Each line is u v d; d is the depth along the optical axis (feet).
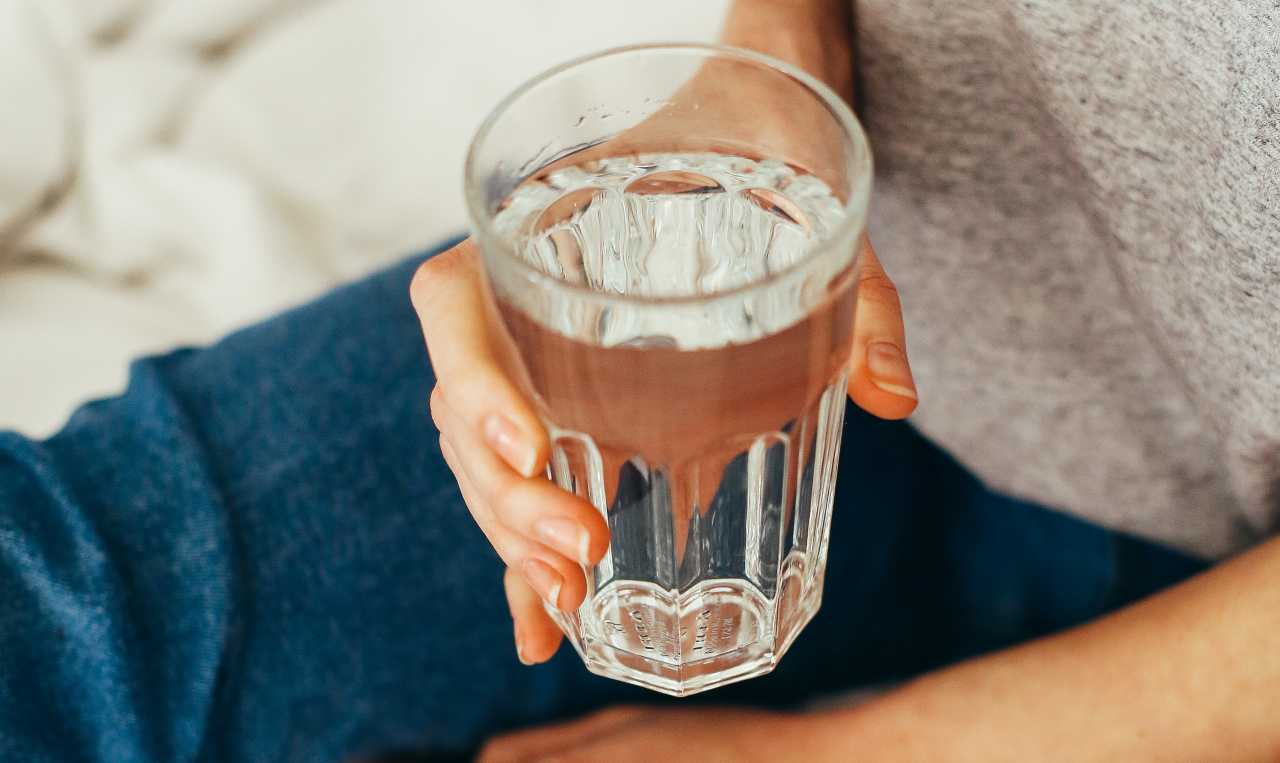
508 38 3.57
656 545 1.83
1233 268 2.08
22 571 2.11
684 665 1.91
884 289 1.90
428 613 2.30
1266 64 1.94
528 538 1.85
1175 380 2.38
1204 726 2.14
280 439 2.24
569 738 2.44
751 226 1.78
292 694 2.24
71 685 2.12
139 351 3.12
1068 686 2.22
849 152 1.67
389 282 2.37
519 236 1.74
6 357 3.05
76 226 3.36
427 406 2.28
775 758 2.35
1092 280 2.36
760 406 1.69
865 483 2.56
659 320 1.60
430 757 2.42
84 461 2.20
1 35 3.24
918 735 2.29
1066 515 2.67
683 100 1.79
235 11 3.63
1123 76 2.06
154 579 2.16
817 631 2.60
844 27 2.36
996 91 2.24
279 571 2.21
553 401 1.71
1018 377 2.51
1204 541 2.58
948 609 2.89
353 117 3.56
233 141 3.50
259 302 3.23
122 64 3.47
